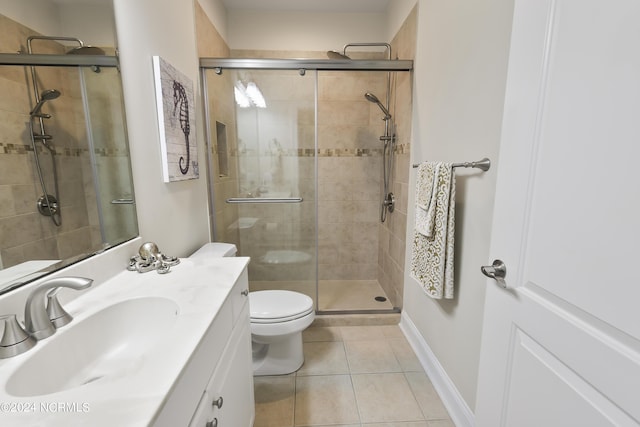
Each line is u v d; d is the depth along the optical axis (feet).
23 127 2.56
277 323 5.36
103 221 3.50
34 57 2.66
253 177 7.71
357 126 9.24
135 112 4.02
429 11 5.65
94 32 3.32
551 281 2.40
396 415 4.86
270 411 4.93
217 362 2.86
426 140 5.83
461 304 4.59
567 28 2.18
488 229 3.84
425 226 4.78
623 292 1.85
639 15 1.70
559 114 2.27
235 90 7.19
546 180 2.42
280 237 8.05
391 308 8.04
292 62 6.64
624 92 1.80
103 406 1.63
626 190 1.80
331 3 8.33
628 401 1.84
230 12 8.61
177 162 5.07
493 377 3.18
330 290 9.33
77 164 3.15
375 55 8.98
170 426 1.87
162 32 4.73
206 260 4.21
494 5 3.60
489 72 3.74
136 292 3.14
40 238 2.72
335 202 9.69
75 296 2.96
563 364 2.31
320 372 5.87
